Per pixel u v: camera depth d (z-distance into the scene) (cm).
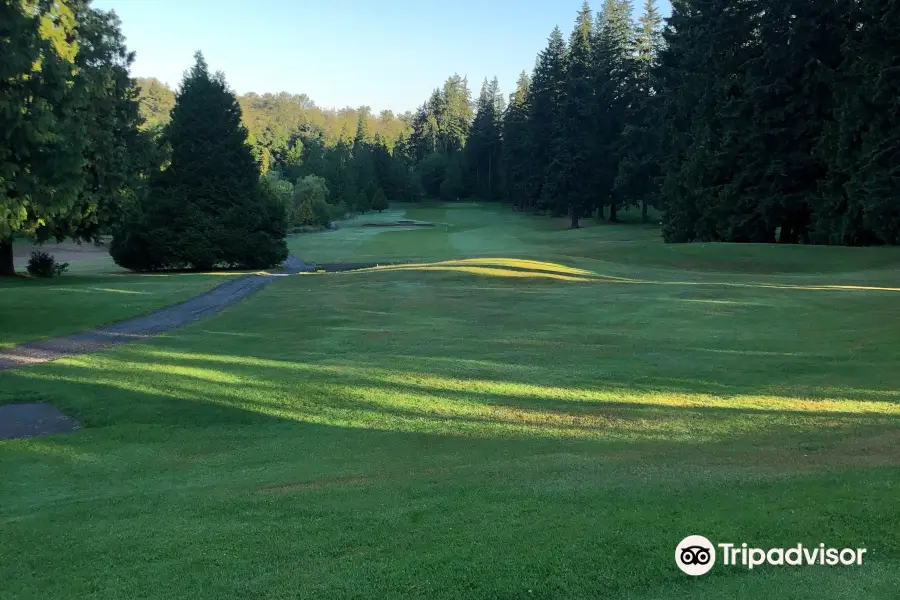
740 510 429
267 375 1083
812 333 1288
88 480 659
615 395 917
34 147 1397
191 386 1021
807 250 2972
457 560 378
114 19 2989
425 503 495
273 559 403
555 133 6538
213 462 707
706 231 3797
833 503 431
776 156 3484
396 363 1150
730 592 326
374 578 364
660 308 1648
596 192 5984
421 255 4100
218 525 475
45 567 418
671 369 1048
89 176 2569
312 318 1648
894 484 463
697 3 3966
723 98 3712
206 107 3406
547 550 384
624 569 356
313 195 6812
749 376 988
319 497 531
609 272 2562
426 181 11194
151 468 696
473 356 1190
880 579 332
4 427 861
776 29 3453
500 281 2255
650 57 6175
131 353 1256
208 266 3441
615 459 622
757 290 1900
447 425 817
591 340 1305
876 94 2950
